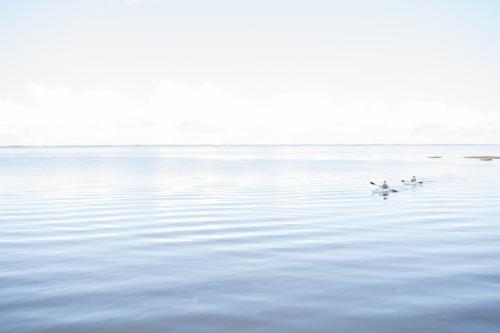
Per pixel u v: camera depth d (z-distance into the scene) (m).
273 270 16.12
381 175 68.12
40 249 19.42
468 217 27.80
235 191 44.62
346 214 29.16
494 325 11.46
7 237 22.00
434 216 28.23
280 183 54.25
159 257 18.03
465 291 13.84
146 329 11.27
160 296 13.52
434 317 11.93
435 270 16.05
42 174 71.50
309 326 11.41
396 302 12.97
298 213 29.66
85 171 80.06
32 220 27.09
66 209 31.83
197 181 57.75
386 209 31.39
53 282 14.83
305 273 15.73
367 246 19.80
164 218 27.78
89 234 22.73
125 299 13.29
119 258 17.89
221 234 22.67
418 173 72.31
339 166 98.00
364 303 12.90
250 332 11.09
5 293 13.77
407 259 17.55
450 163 110.25
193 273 15.81
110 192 43.81
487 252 18.62
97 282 14.83
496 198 37.94
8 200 37.16
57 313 12.25
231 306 12.73
